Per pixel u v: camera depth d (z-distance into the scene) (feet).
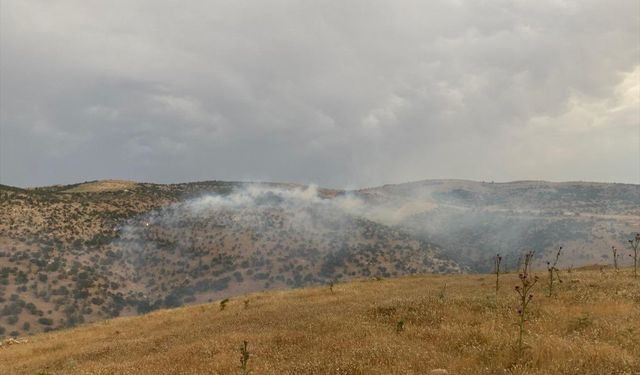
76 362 53.06
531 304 51.52
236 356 41.39
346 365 32.91
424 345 37.50
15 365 60.64
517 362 30.40
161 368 41.32
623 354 29.60
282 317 65.16
